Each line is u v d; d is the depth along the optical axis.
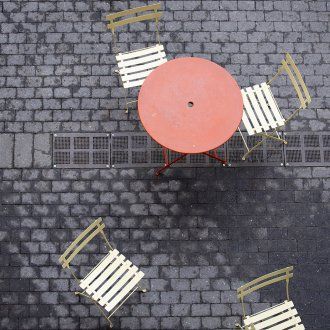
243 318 7.84
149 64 8.41
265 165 8.89
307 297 8.41
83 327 8.23
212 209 8.68
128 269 7.74
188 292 8.37
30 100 9.02
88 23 9.37
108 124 8.97
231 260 8.50
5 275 8.38
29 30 9.30
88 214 8.62
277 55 9.35
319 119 9.11
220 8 9.48
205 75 8.00
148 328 8.24
